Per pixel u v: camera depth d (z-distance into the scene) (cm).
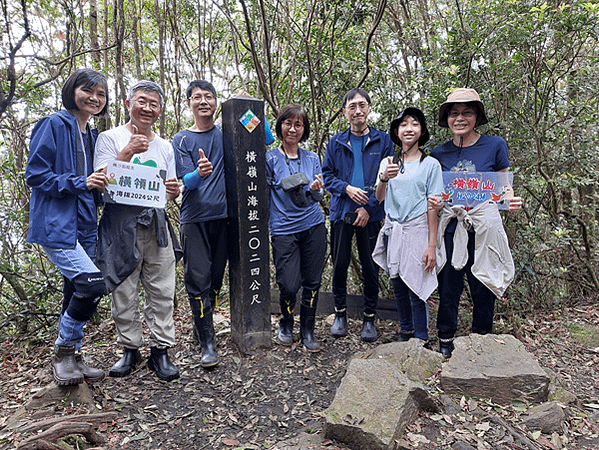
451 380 234
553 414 211
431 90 340
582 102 342
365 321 331
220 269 299
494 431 202
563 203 422
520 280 364
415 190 282
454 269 282
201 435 212
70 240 217
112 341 328
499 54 333
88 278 217
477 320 290
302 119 300
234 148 278
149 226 249
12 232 375
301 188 290
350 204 311
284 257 296
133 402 238
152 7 474
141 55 498
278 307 395
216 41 475
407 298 300
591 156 360
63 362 232
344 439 196
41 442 179
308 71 393
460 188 275
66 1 361
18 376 275
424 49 377
